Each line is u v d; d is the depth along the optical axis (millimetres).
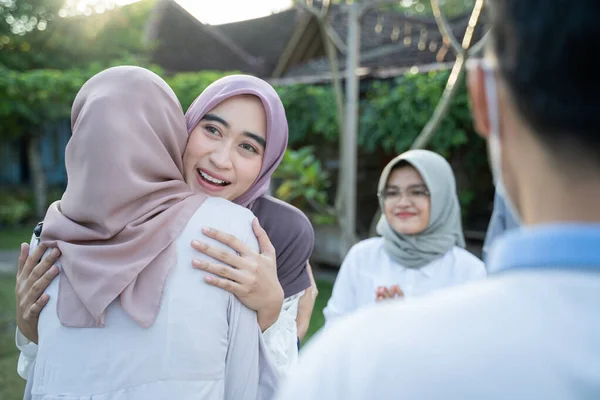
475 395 482
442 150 5949
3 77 8578
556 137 501
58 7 11523
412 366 511
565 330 483
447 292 579
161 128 1470
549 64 490
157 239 1314
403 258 2664
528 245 524
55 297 1347
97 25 11719
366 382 522
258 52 15836
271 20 16547
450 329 522
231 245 1374
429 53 8328
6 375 4148
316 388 553
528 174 543
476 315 522
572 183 505
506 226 2531
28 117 11414
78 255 1320
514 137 558
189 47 14406
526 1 507
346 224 5445
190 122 1645
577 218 508
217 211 1420
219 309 1310
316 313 5719
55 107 12289
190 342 1246
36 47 11836
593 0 472
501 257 555
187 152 1602
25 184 14922
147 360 1232
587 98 477
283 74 11031
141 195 1354
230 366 1365
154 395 1218
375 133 6398
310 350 601
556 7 484
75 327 1288
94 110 1377
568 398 462
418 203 2619
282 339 1669
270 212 1815
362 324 571
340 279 2852
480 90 610
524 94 513
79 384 1250
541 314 496
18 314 1449
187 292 1279
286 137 1756
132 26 12141
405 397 501
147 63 12383
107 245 1317
